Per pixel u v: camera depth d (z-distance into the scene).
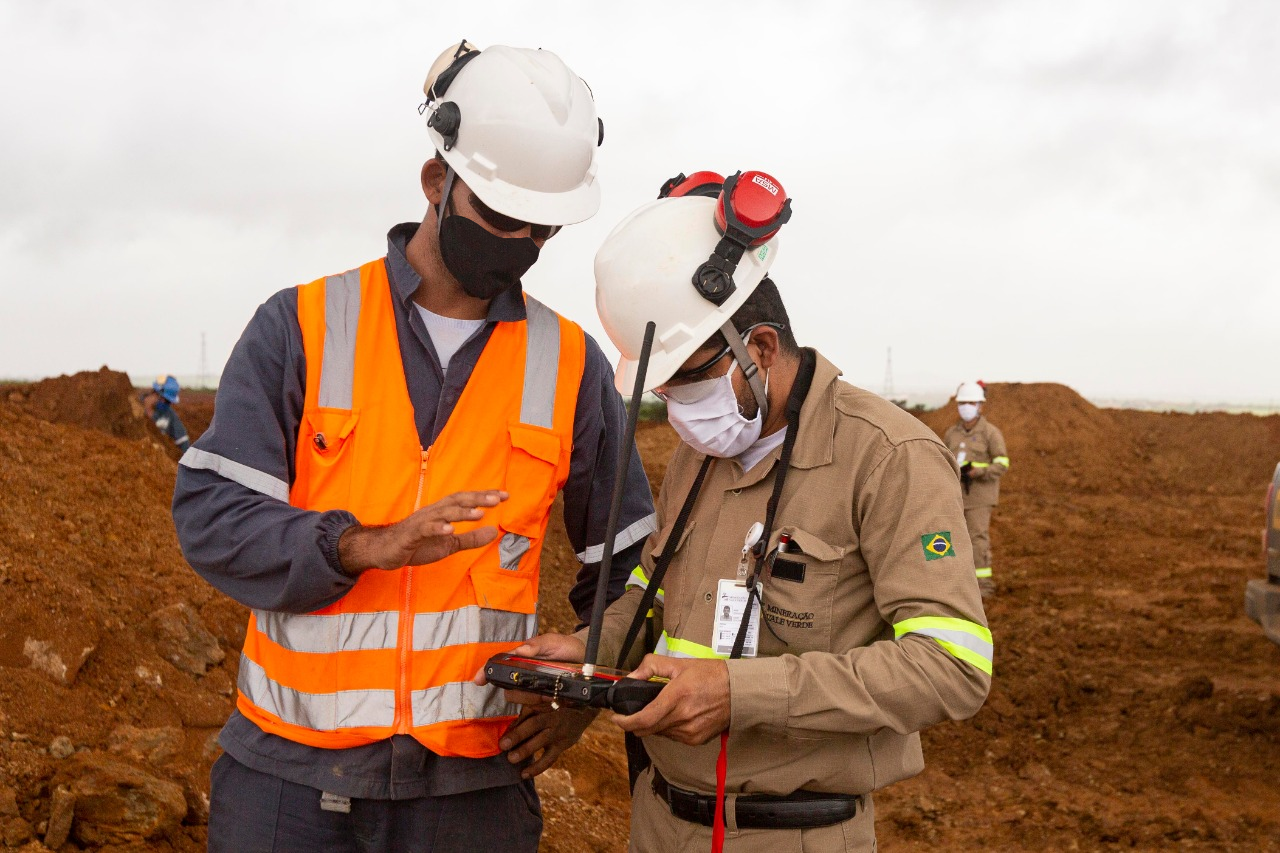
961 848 4.82
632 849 2.35
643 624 2.37
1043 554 13.75
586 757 4.78
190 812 3.25
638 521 2.51
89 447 6.39
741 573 2.10
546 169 2.17
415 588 2.15
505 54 2.25
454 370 2.24
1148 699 6.92
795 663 1.93
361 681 2.12
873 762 2.06
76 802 2.96
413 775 2.13
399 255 2.26
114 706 3.63
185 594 4.80
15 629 3.66
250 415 2.12
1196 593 11.05
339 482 2.17
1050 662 7.86
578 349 2.44
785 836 2.05
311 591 1.99
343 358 2.20
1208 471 23.44
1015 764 5.90
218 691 4.14
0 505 4.74
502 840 2.29
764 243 2.09
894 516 1.99
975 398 9.98
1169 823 5.00
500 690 2.23
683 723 1.88
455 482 2.21
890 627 2.12
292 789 2.12
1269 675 7.55
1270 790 5.45
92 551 4.75
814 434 2.09
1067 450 23.78
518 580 2.29
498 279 2.17
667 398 2.15
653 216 2.15
